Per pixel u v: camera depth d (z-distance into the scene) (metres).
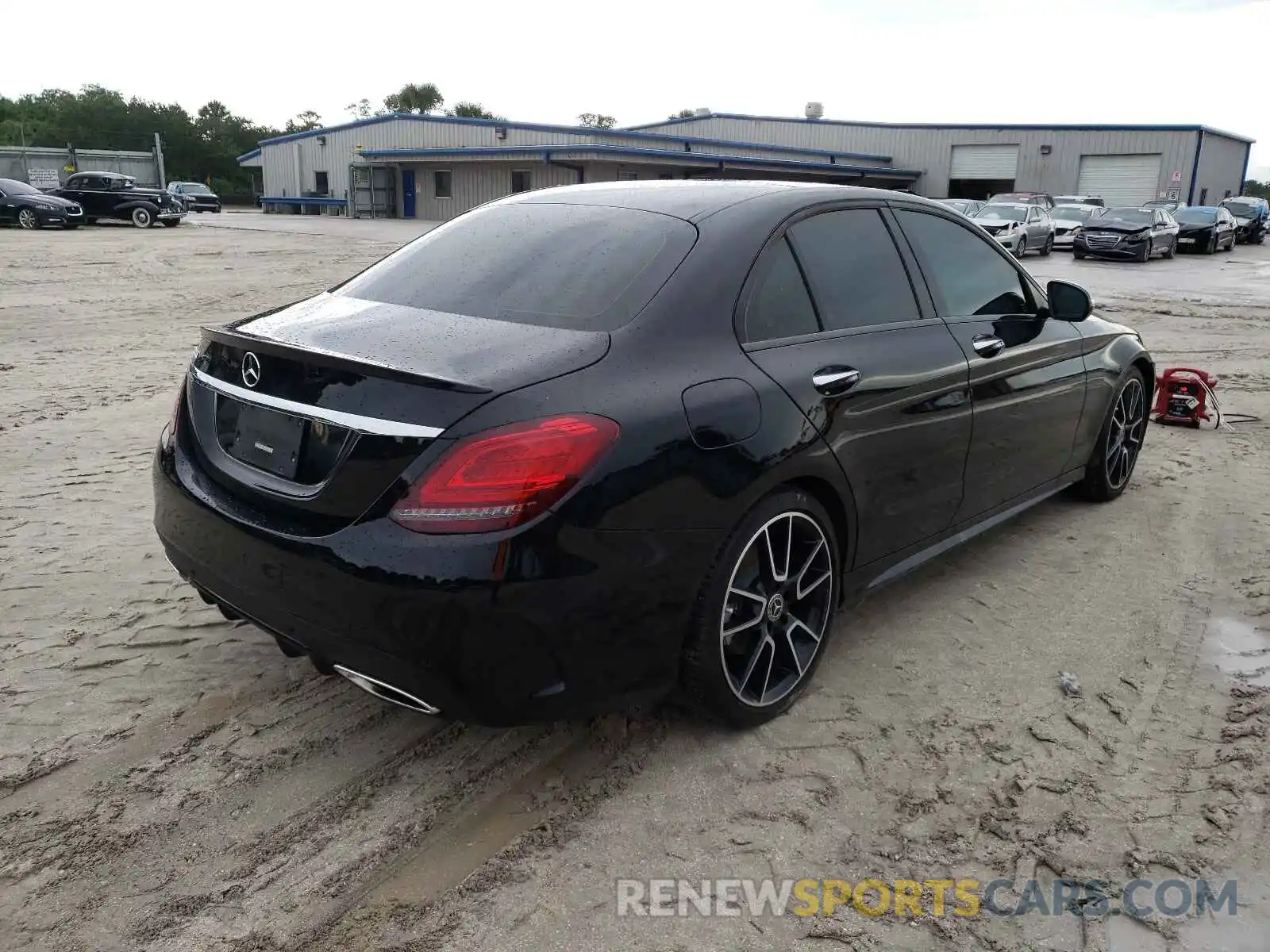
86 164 46.88
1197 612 3.99
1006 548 4.67
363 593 2.40
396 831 2.62
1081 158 46.44
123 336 10.62
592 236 3.14
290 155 52.09
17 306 12.58
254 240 26.16
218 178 100.31
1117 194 46.12
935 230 3.89
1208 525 5.02
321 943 2.24
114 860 2.49
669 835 2.62
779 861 2.53
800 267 3.21
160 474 3.04
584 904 2.37
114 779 2.81
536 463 2.36
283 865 2.49
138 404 7.36
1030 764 2.94
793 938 2.29
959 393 3.67
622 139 40.06
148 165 49.00
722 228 3.07
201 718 3.12
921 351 3.51
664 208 3.25
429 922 2.30
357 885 2.42
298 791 2.77
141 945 2.23
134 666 3.43
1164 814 2.72
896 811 2.73
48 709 3.15
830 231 3.39
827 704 3.26
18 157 45.16
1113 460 5.29
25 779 2.79
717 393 2.74
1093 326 4.93
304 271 18.06
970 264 4.03
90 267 17.91
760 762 2.93
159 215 31.62
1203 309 15.32
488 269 3.11
